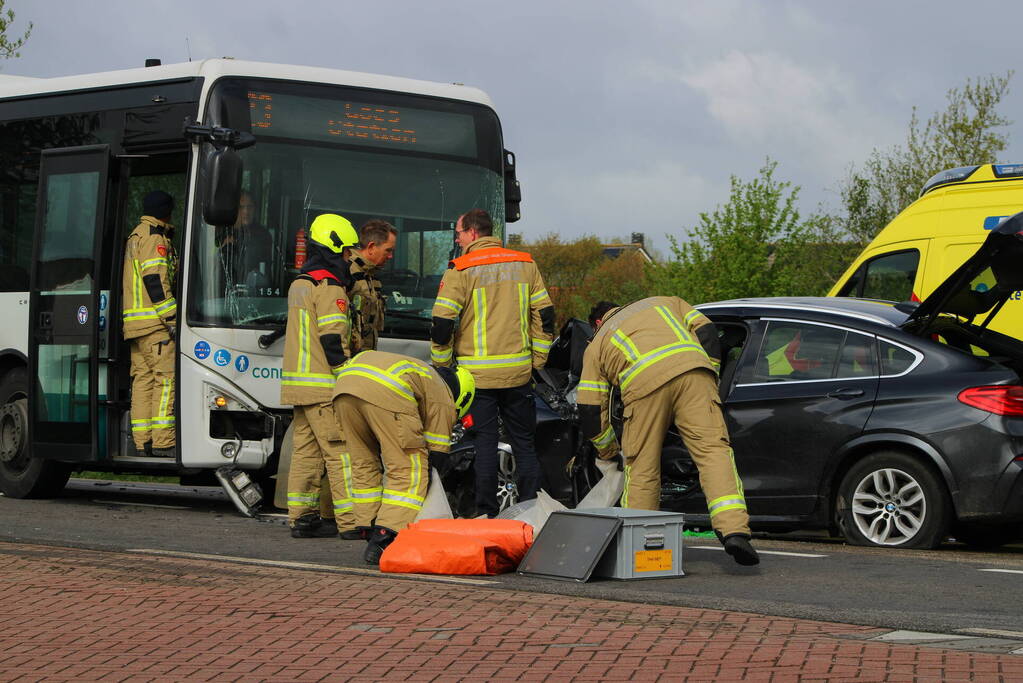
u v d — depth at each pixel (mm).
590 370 8719
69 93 13047
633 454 8609
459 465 10711
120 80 12625
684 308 8773
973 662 5594
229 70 11914
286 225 11883
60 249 12820
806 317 10359
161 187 12984
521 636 6305
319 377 10133
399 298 12203
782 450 10141
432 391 8781
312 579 7914
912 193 40750
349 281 10258
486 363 10016
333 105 12211
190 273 11734
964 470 9453
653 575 8062
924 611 7008
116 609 7145
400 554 8180
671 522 8141
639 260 79375
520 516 8773
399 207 12344
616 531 7910
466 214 10227
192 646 6270
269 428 11805
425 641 6250
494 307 10016
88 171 12633
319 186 12039
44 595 7570
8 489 13719
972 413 9484
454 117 12766
